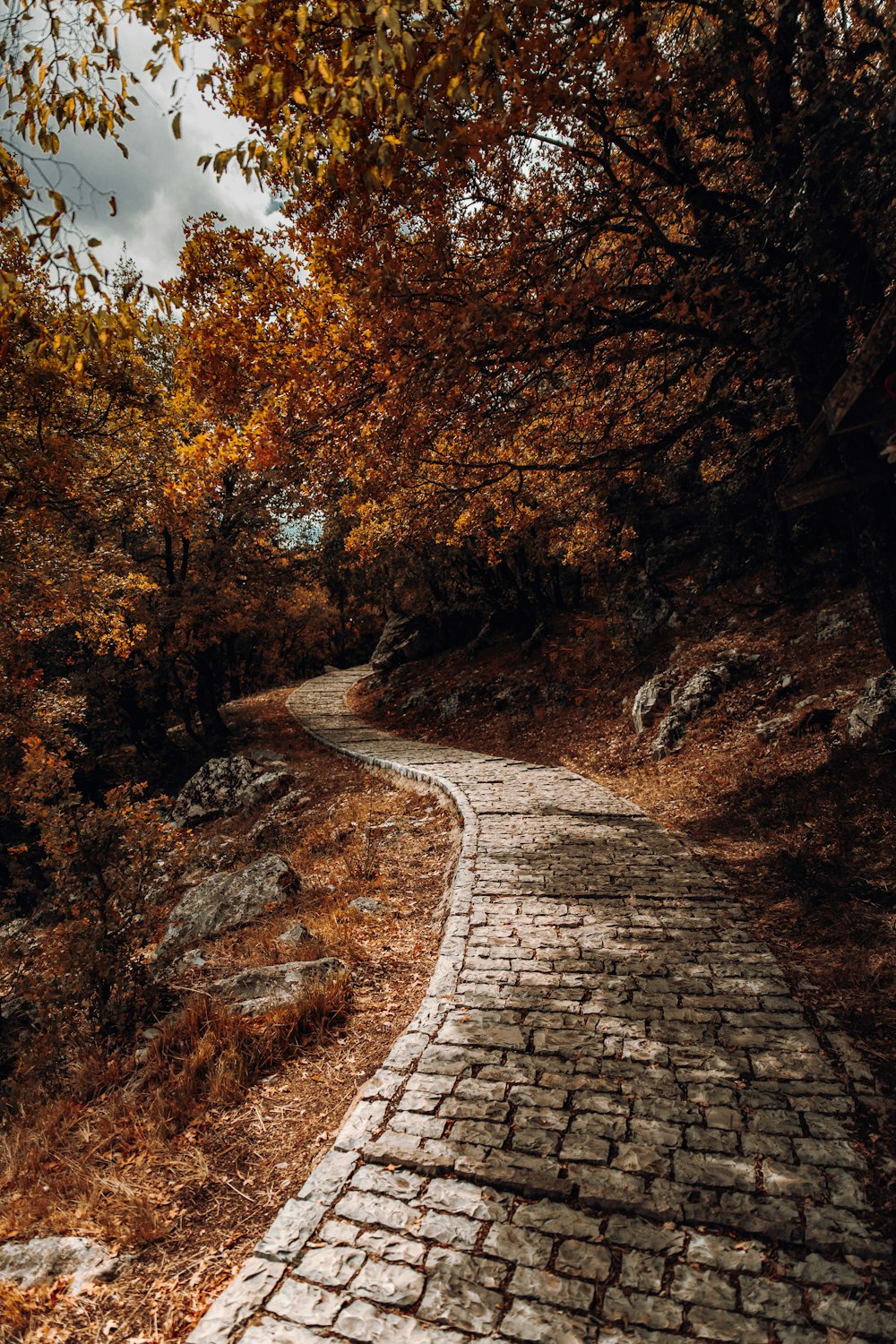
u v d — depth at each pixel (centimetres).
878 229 623
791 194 600
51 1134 428
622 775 1428
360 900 827
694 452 1409
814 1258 288
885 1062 420
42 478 1084
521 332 658
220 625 2595
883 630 789
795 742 1076
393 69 351
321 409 809
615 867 829
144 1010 565
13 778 1291
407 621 3638
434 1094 409
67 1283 302
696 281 657
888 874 646
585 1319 264
